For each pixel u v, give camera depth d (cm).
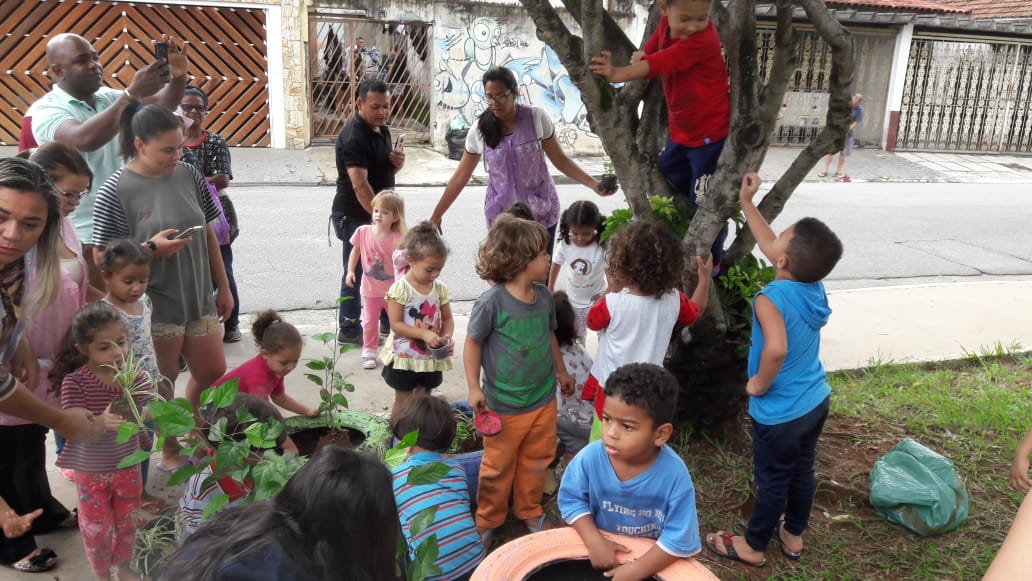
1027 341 605
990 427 449
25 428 288
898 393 492
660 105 413
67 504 338
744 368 393
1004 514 364
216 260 386
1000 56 1872
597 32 317
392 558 150
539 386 322
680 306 321
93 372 279
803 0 332
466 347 323
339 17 1452
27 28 1304
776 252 301
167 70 373
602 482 250
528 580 228
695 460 389
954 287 759
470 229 966
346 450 152
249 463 268
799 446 302
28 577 293
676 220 401
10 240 227
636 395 233
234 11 1384
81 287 311
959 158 1852
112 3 1326
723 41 388
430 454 297
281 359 347
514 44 1530
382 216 481
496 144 470
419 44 1530
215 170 513
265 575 126
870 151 1850
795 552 327
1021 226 1104
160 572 140
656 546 236
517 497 338
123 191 334
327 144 1523
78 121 376
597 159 1617
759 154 348
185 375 475
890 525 352
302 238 880
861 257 896
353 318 540
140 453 221
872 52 1806
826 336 607
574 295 466
